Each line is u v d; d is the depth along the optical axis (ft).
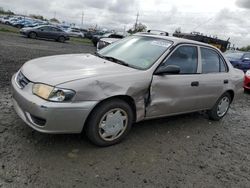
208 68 17.56
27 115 11.93
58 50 56.59
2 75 24.76
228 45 83.97
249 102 27.55
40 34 83.82
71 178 10.60
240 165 13.61
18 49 47.32
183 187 11.10
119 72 13.16
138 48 15.92
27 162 11.18
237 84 19.81
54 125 11.38
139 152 13.26
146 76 13.71
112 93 12.41
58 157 11.82
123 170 11.60
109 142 13.21
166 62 14.84
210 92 17.61
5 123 14.28
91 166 11.55
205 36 77.20
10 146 12.16
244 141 16.76
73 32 142.10
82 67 13.25
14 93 12.76
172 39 16.06
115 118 13.09
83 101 11.67
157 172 11.84
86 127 12.51
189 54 16.24
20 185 9.82
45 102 11.19
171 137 15.56
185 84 15.55
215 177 12.18
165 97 14.74
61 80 11.61
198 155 13.93
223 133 17.56
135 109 13.75
